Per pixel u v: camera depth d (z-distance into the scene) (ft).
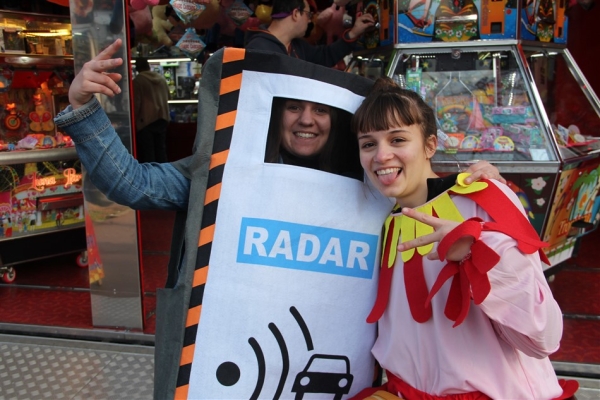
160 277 15.39
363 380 5.55
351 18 14.39
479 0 11.53
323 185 5.34
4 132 15.47
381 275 5.26
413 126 4.79
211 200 5.24
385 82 5.31
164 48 23.03
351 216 5.41
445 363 4.64
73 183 15.84
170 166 5.55
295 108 5.54
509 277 4.10
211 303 5.20
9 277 15.02
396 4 11.85
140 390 9.69
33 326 12.10
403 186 4.83
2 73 14.64
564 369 10.11
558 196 11.38
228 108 5.30
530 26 12.19
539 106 11.34
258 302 5.23
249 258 5.22
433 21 11.76
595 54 19.51
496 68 11.85
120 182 5.17
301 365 5.35
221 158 5.26
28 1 17.10
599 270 15.15
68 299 13.87
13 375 10.26
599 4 19.12
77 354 11.07
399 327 4.99
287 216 5.27
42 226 15.34
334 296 5.38
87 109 5.01
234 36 16.89
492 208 4.48
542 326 4.14
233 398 5.22
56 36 15.60
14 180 14.73
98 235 11.68
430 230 4.76
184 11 11.71
